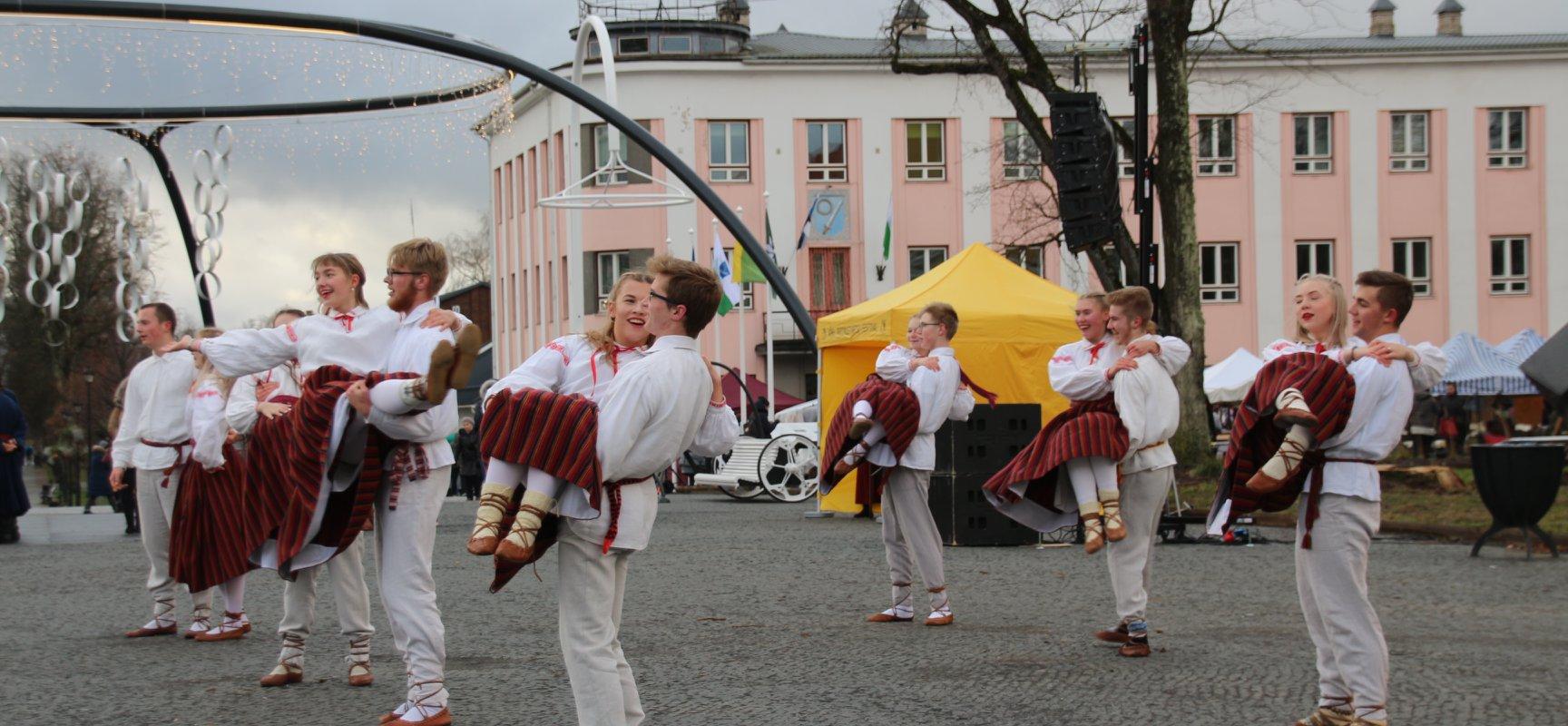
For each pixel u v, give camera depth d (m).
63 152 17.95
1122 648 7.66
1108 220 14.11
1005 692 6.69
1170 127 22.98
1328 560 5.58
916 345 9.08
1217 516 5.90
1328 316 5.82
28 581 12.21
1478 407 35.28
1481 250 45.75
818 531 16.19
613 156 22.08
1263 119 44.91
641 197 22.61
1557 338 17.33
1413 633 8.51
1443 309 45.75
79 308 35.84
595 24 22.16
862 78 45.75
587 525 4.80
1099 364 7.74
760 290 45.19
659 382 4.81
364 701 6.59
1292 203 45.75
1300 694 6.57
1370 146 45.66
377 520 6.11
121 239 17.50
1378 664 5.54
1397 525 15.51
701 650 7.95
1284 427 5.59
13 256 23.33
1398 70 45.56
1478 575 11.50
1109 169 14.12
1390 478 21.19
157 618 8.87
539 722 6.06
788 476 23.12
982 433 14.23
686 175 18.23
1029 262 35.66
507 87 17.94
